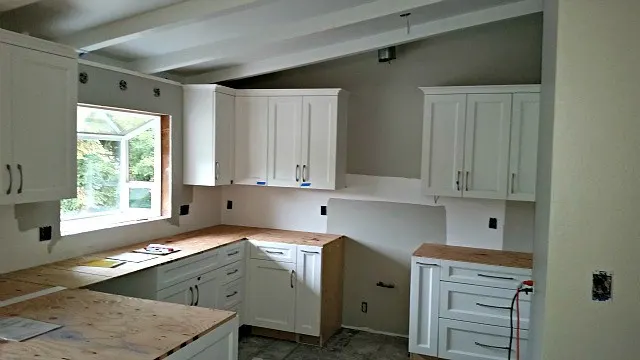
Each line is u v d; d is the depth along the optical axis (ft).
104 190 12.95
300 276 13.92
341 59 15.37
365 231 15.34
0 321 7.04
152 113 13.41
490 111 12.96
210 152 14.35
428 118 13.55
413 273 13.06
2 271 9.70
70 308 7.72
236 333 7.76
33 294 8.41
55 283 9.12
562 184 5.84
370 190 15.24
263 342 14.17
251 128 15.20
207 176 14.43
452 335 12.80
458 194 13.37
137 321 7.21
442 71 14.33
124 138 13.46
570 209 5.82
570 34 5.78
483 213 14.07
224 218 17.01
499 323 12.28
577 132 5.78
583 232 5.79
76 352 6.03
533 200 12.69
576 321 5.84
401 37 13.26
